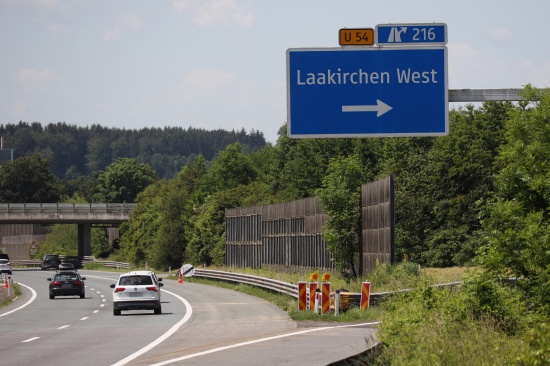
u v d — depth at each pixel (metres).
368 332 45.00
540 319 33.38
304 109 30.83
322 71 30.83
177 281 137.62
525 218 35.00
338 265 97.50
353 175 102.31
